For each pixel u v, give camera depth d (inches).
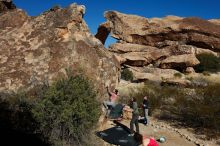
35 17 530.6
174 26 1862.7
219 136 586.2
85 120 386.9
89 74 461.7
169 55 1722.4
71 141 377.1
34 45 480.4
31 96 404.5
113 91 505.7
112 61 513.7
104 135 469.7
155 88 1081.4
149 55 1686.8
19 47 478.9
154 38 1894.7
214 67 1686.8
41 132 364.2
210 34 1857.8
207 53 1761.8
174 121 690.8
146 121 627.8
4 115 357.4
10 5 675.4
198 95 867.4
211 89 864.3
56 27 495.8
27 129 361.1
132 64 1657.2
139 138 366.9
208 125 652.7
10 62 456.8
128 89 1031.0
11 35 498.0
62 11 517.0
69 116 373.4
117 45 1807.3
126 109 625.6
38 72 443.5
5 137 338.3
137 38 1905.8
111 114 535.2
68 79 399.9
